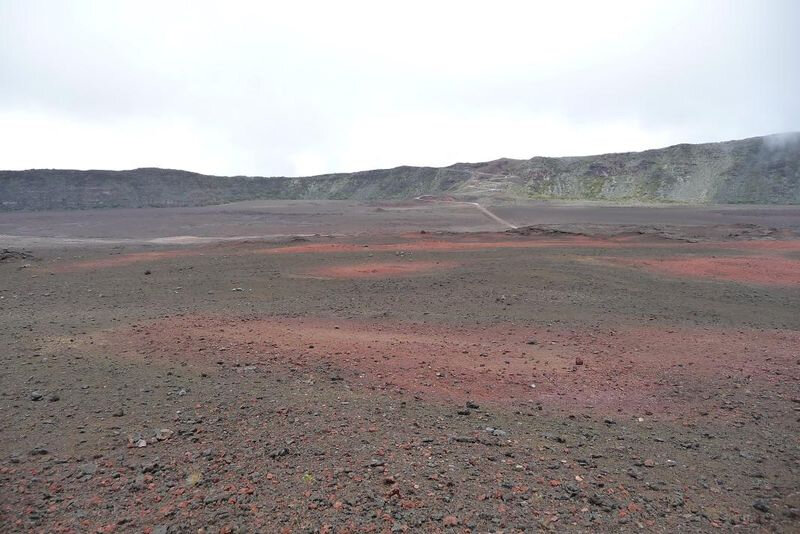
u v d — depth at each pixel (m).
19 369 7.12
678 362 7.96
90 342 8.59
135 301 13.73
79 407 5.79
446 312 12.05
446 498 4.04
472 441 5.08
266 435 5.11
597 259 21.56
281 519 3.76
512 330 10.19
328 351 8.20
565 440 5.17
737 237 35.91
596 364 7.83
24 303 13.28
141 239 40.88
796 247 27.61
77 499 3.99
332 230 50.09
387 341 9.08
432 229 50.72
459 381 6.93
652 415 5.91
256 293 15.04
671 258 22.33
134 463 4.55
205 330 9.58
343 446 4.89
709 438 5.30
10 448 4.81
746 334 9.95
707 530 3.72
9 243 36.31
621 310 12.30
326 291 15.27
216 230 49.91
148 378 6.78
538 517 3.83
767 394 6.52
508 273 17.69
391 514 3.82
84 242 37.66
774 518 3.87
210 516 3.79
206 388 6.42
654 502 4.07
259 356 7.82
